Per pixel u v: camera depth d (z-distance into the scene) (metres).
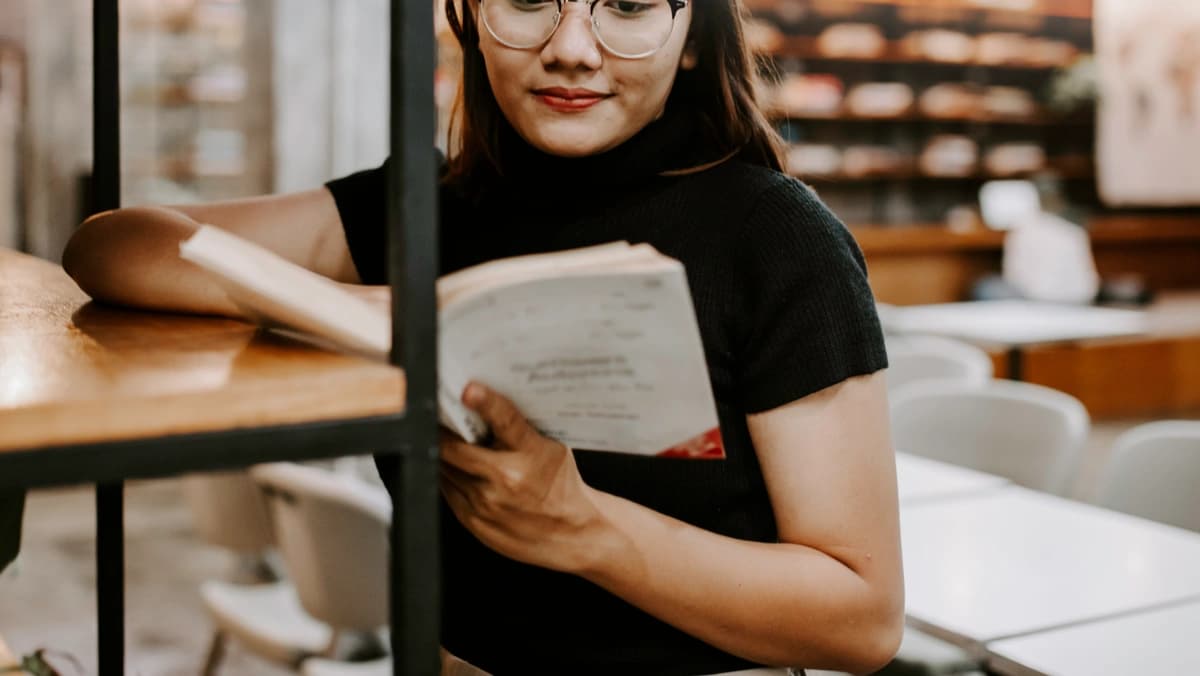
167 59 5.91
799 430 0.97
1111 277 7.69
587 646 1.05
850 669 1.02
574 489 0.83
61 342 0.72
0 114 6.13
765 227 0.99
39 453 0.53
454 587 1.14
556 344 0.69
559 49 0.95
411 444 0.61
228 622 2.75
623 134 1.01
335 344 0.71
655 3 0.97
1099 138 8.04
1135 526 2.14
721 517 1.03
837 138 7.71
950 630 1.65
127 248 0.94
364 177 1.23
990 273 7.16
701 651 1.04
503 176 1.16
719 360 1.01
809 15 7.46
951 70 7.94
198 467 0.56
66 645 3.65
